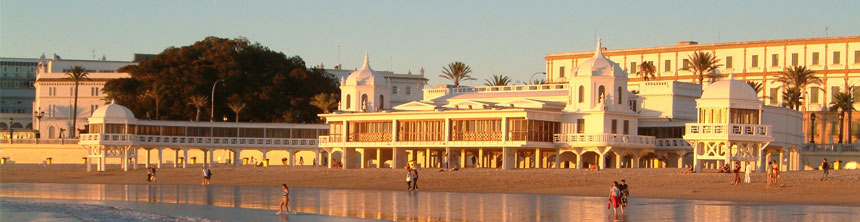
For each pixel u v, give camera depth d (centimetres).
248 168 12056
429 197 7762
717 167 10200
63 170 12812
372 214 6319
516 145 10675
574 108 11088
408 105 12131
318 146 13200
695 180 8400
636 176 8894
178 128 13200
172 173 11738
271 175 11012
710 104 9312
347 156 12338
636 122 11206
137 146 12862
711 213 6078
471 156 12925
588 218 5900
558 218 5922
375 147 12006
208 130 13400
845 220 5606
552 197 7644
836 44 16675
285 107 15825
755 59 17625
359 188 9275
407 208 6706
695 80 16825
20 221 6269
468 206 6806
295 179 10462
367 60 13400
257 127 13625
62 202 7619
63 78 19038
